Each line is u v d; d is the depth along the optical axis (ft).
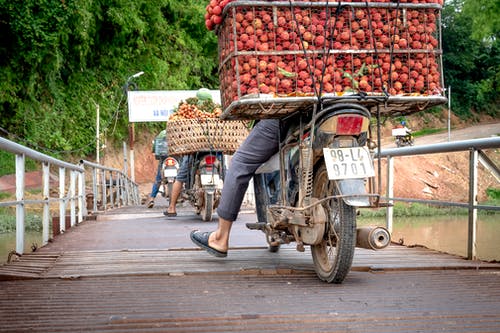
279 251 15.60
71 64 73.36
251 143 12.53
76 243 19.07
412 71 10.43
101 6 77.10
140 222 28.07
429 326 8.09
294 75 9.96
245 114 10.69
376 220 53.67
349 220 10.48
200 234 13.74
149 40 92.17
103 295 10.17
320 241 10.91
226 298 9.89
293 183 11.60
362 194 9.96
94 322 8.30
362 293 10.30
